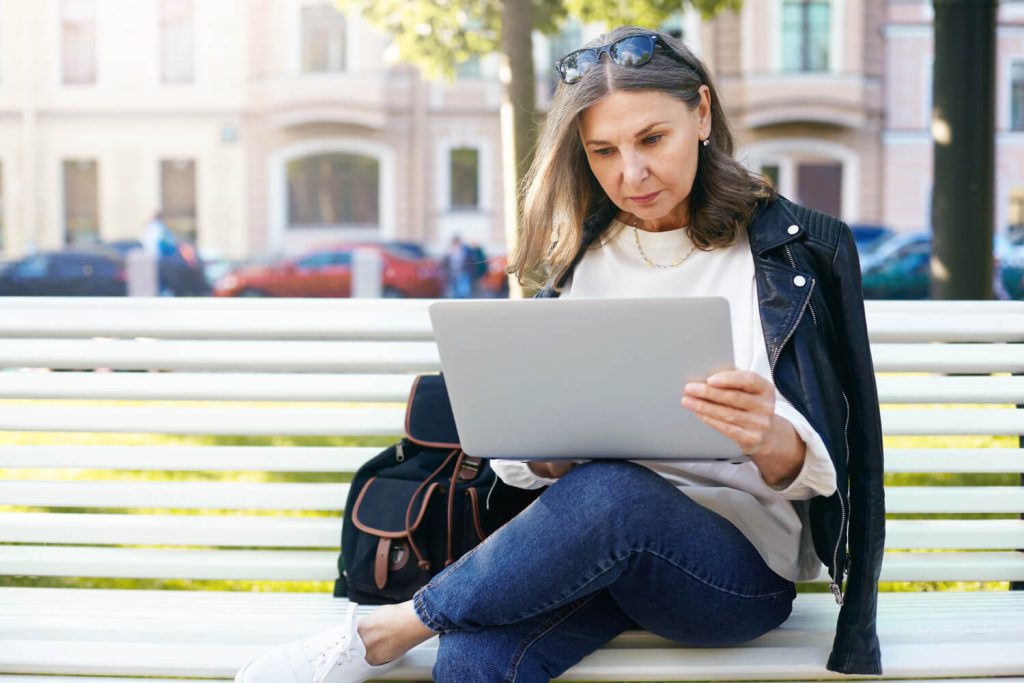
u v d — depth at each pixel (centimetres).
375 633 162
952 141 529
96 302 216
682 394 147
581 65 166
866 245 1495
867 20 1830
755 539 168
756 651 167
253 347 211
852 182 1859
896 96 1848
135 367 210
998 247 1235
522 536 157
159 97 1867
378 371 214
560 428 156
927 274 1393
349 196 1889
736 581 160
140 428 207
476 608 157
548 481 176
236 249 1881
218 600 194
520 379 151
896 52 1839
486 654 157
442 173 1881
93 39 1867
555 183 179
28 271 1440
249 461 206
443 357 153
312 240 1888
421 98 1870
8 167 1873
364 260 1234
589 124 167
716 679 165
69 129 1875
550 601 157
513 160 426
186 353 210
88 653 168
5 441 452
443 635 162
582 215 181
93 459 207
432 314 149
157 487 207
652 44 164
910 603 189
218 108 1869
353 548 189
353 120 1848
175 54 1867
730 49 1842
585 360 147
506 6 425
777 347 164
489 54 618
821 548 167
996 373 229
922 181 1858
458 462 190
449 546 186
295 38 1847
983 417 207
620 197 170
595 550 154
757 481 171
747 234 175
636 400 149
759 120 1839
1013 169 1869
